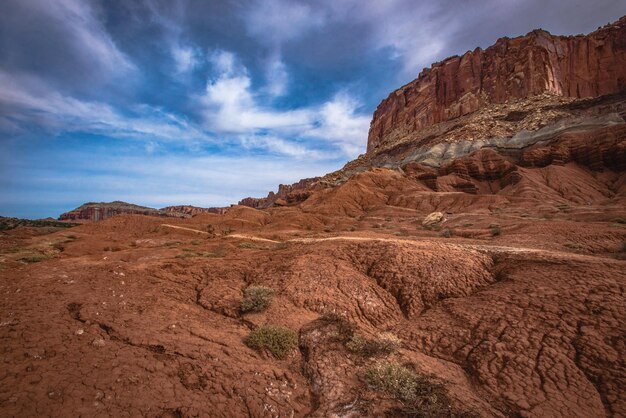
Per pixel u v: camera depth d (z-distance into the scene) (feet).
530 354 26.58
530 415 21.24
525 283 37.24
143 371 21.61
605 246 65.26
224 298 40.68
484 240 80.64
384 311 39.58
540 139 294.25
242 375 23.73
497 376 25.38
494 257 48.55
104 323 27.99
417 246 54.49
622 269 35.58
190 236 161.27
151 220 192.44
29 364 20.34
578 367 24.61
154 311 33.63
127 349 24.14
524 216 145.18
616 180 211.61
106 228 174.60
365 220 200.95
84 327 26.73
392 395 22.72
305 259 53.21
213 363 24.41
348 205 246.27
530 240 77.00
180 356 24.52
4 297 32.07
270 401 21.65
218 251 77.51
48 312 28.94
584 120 278.05
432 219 160.35
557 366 24.93
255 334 30.19
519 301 33.71
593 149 232.53
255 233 153.89
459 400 22.40
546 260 41.86
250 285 47.57
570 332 27.68
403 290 42.78
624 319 27.22
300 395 23.54
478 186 270.05
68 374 19.94
